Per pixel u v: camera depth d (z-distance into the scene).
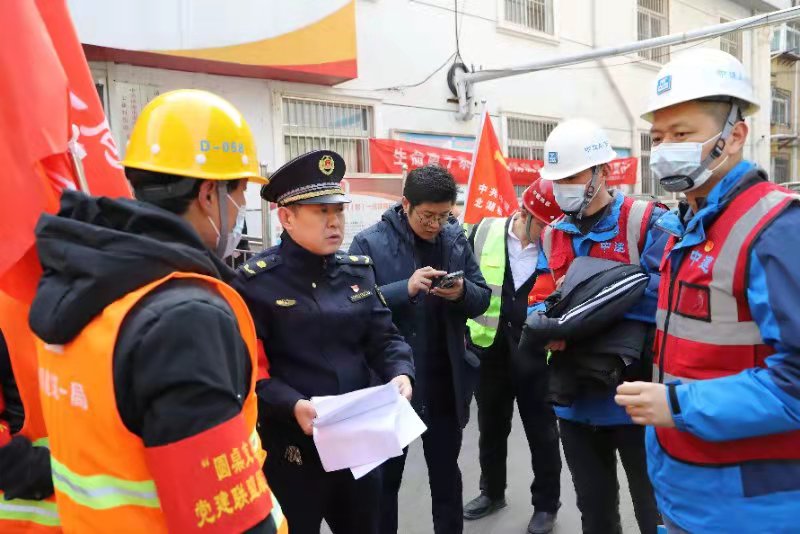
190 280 1.05
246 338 1.15
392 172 7.52
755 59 17.28
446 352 2.55
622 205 2.31
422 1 8.59
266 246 4.85
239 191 1.31
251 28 6.00
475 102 9.44
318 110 7.56
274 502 1.26
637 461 2.13
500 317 3.05
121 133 5.80
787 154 20.20
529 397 2.96
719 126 1.45
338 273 1.98
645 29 13.59
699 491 1.44
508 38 9.98
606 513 2.21
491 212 4.22
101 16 5.08
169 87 6.13
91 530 1.03
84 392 1.01
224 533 0.97
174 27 5.49
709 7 15.43
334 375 1.89
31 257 1.37
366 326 2.01
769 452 1.35
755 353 1.38
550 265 2.49
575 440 2.23
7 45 1.35
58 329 1.00
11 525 1.33
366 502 1.96
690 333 1.47
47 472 1.30
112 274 0.97
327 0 6.61
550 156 2.30
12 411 1.44
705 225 1.45
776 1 17.33
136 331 0.95
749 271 1.34
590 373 2.02
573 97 11.47
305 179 1.81
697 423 1.33
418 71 8.59
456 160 8.04
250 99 6.80
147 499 1.00
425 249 2.58
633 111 13.02
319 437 1.68
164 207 1.24
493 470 3.19
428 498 3.42
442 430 2.57
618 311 1.97
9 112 1.34
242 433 1.02
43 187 1.38
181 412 0.94
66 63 1.80
